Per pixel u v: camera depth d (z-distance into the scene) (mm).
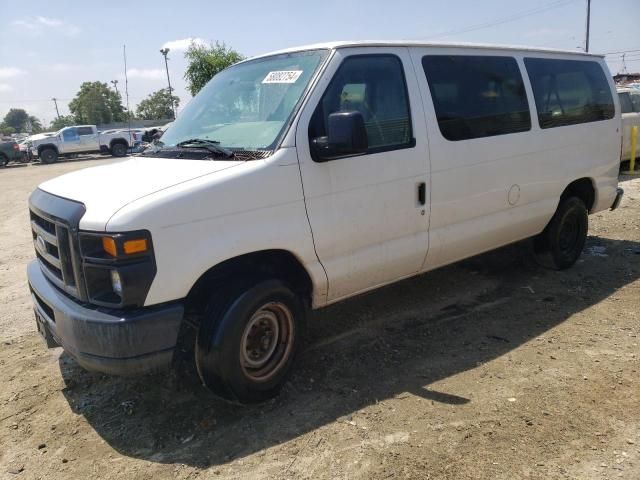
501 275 5895
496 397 3570
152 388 3859
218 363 3311
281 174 3453
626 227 7793
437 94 4352
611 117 6078
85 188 3412
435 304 5199
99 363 3062
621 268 6008
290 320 3635
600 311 4875
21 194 15812
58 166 27922
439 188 4332
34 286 3623
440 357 4168
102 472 3035
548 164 5293
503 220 4957
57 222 3236
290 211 3504
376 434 3234
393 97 4070
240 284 3408
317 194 3621
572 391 3602
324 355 4250
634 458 2926
